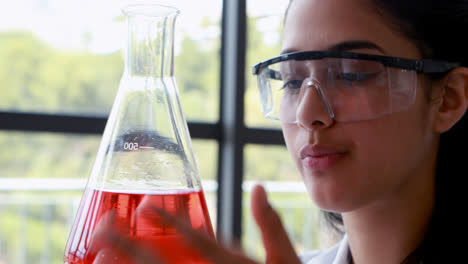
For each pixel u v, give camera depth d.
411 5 0.71
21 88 2.94
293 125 0.74
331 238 1.11
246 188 3.01
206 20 2.87
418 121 0.71
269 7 2.76
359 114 0.68
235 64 2.78
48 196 3.26
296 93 0.74
